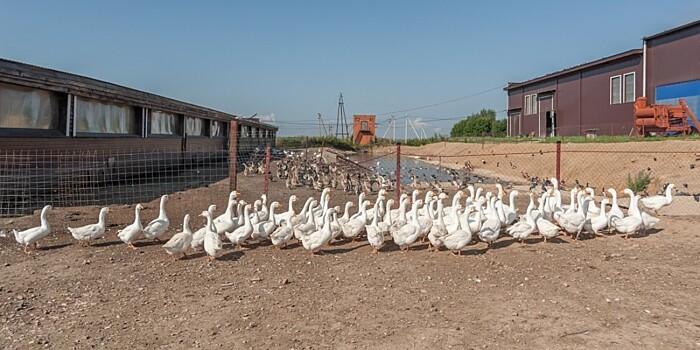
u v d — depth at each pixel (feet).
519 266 30.35
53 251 33.65
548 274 28.53
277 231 34.32
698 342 18.85
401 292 25.35
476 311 22.54
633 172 82.53
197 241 32.63
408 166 142.61
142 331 20.25
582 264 30.71
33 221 42.83
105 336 19.75
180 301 23.91
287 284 26.76
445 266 30.45
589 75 152.46
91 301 23.85
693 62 113.60
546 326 20.65
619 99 138.92
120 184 70.33
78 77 63.57
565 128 166.09
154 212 49.70
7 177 48.49
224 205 54.60
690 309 22.48
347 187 71.92
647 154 88.28
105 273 28.58
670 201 46.44
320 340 19.39
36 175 51.19
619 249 34.76
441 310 22.70
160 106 87.04
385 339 19.44
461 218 34.60
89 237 34.68
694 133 109.19
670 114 111.04
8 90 51.72
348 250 34.86
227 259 32.07
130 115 79.61
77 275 28.12
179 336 19.79
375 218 38.14
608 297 24.30
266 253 33.78
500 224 36.45
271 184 78.23
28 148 53.88
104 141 69.56
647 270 29.14
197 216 48.11
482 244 36.76
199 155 114.73
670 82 120.06
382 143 279.49
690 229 40.04
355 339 19.47
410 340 19.33
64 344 18.97
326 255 33.35
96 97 65.16
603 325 20.70
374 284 26.73
